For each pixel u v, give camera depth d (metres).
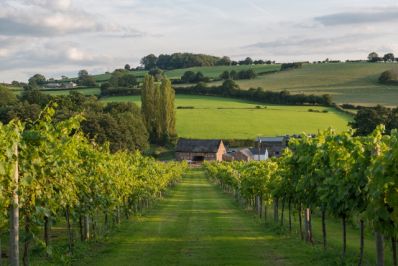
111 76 149.50
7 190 9.84
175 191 52.03
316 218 26.94
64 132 12.97
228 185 47.03
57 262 13.41
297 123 106.06
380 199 7.75
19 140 9.98
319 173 14.04
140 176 28.95
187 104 127.06
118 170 22.52
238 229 22.20
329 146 13.62
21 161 10.67
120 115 77.25
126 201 25.28
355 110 108.50
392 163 7.14
